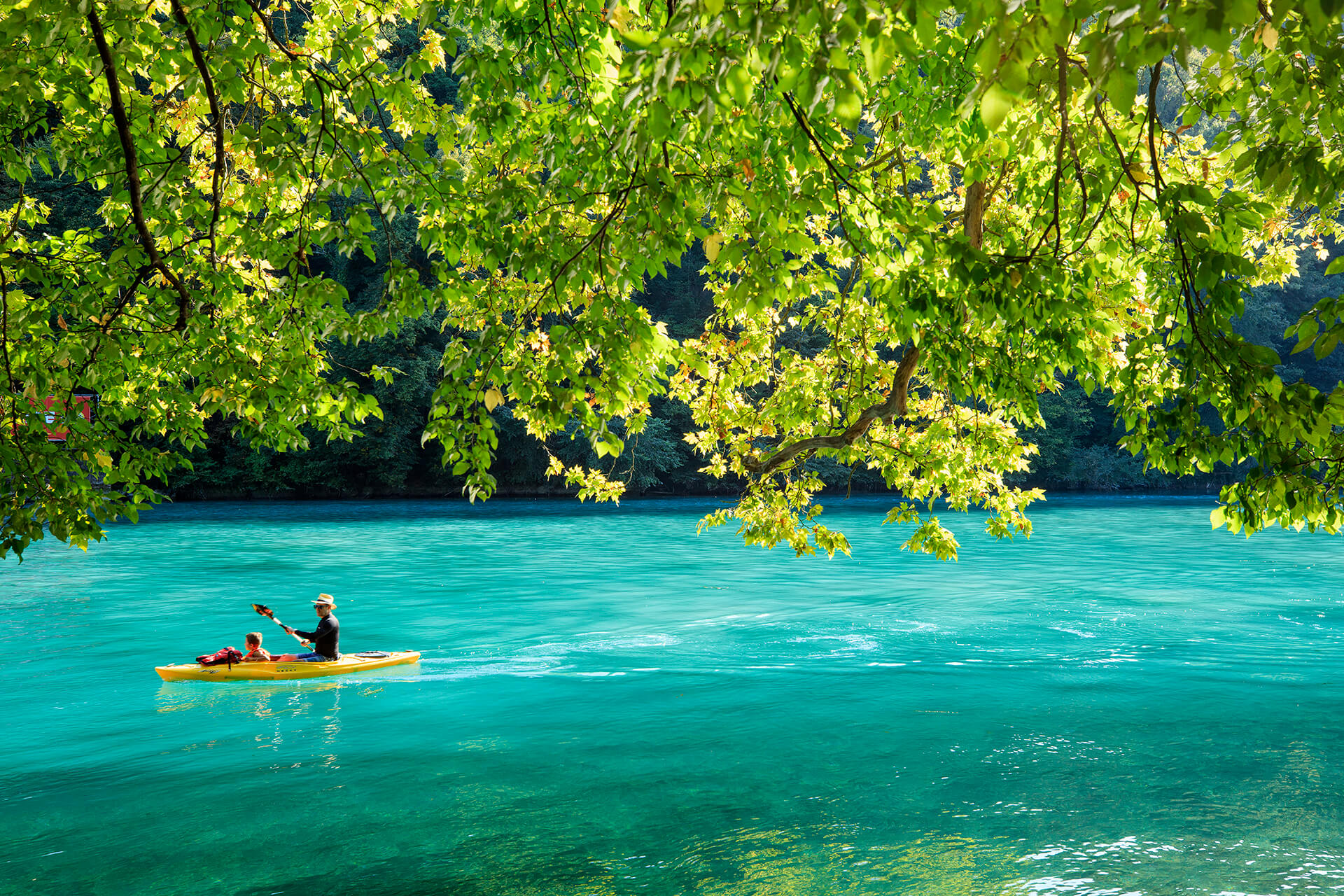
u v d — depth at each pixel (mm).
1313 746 9289
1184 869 6535
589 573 22281
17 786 8359
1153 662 13258
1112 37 2717
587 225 6496
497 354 5461
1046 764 8781
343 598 18812
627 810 7727
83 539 5574
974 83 5328
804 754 9156
